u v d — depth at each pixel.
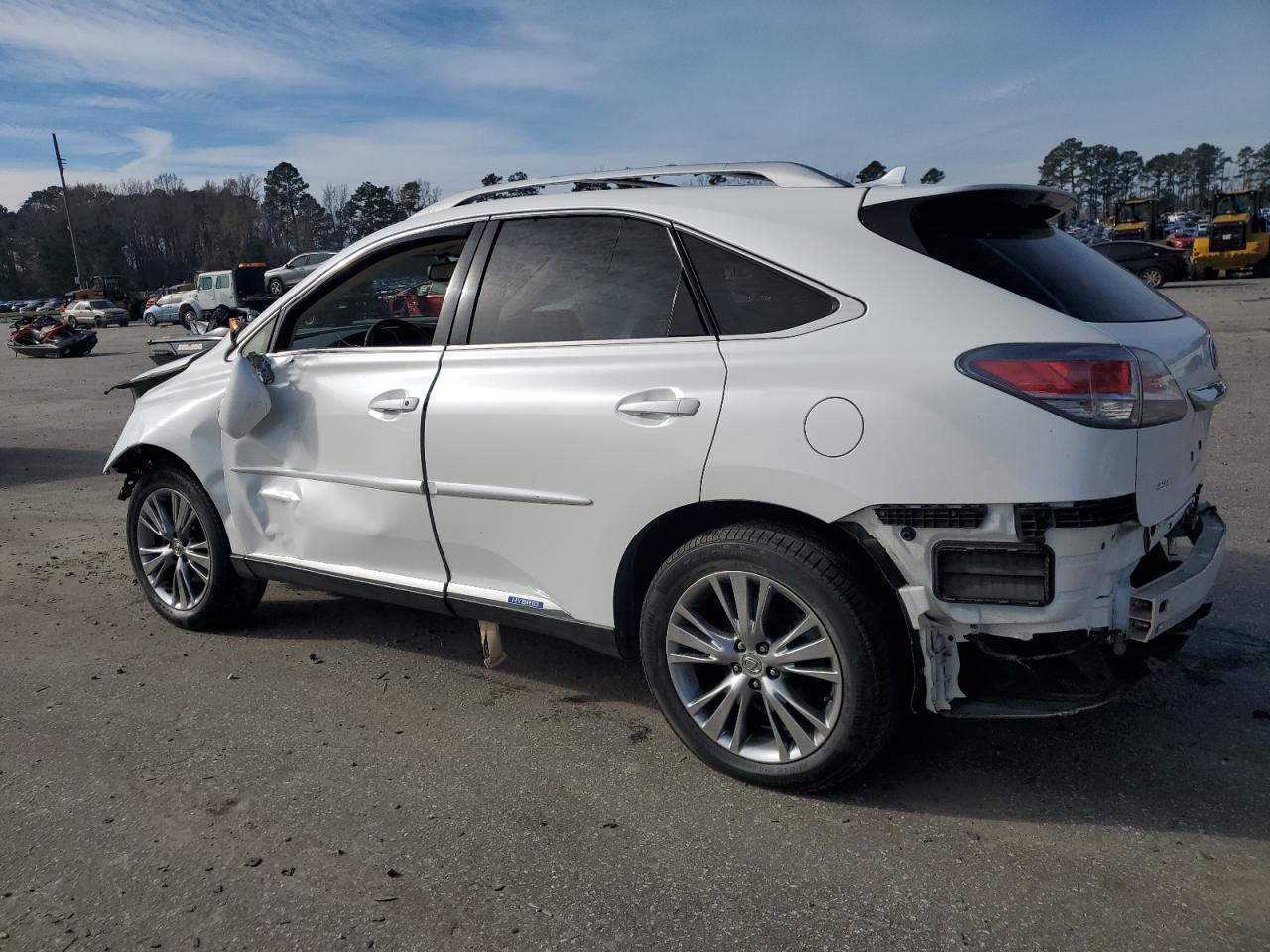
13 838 2.72
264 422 3.86
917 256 2.65
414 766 3.08
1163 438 2.56
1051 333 2.44
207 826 2.76
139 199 136.50
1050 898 2.33
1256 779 2.84
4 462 9.27
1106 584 2.48
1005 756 3.03
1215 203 29.19
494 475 3.17
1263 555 4.76
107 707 3.56
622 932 2.26
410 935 2.27
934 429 2.44
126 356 25.48
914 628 2.53
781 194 2.95
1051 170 130.25
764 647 2.76
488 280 3.34
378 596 3.63
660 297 2.96
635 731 3.29
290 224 127.19
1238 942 2.15
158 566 4.40
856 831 2.64
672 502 2.81
